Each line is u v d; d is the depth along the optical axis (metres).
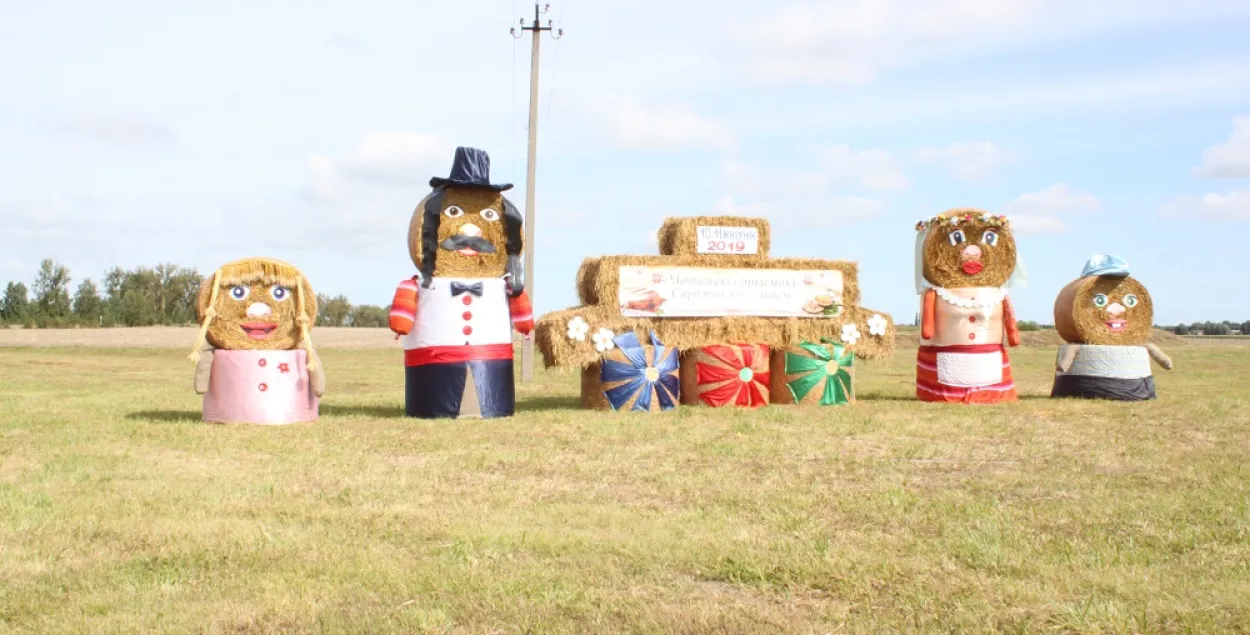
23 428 12.75
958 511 7.68
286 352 13.77
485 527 7.07
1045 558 6.29
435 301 14.47
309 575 5.92
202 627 5.00
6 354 36.91
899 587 5.71
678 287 16.55
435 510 7.71
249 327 13.68
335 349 46.88
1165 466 9.81
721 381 16.28
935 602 5.43
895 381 24.05
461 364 14.34
